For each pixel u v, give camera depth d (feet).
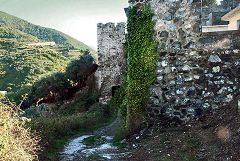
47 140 37.68
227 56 38.40
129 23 40.86
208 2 43.52
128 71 41.01
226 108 36.78
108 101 113.80
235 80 38.17
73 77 128.57
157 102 39.60
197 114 38.58
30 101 126.62
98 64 127.75
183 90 39.01
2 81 215.10
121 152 36.17
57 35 521.65
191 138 33.55
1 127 25.64
